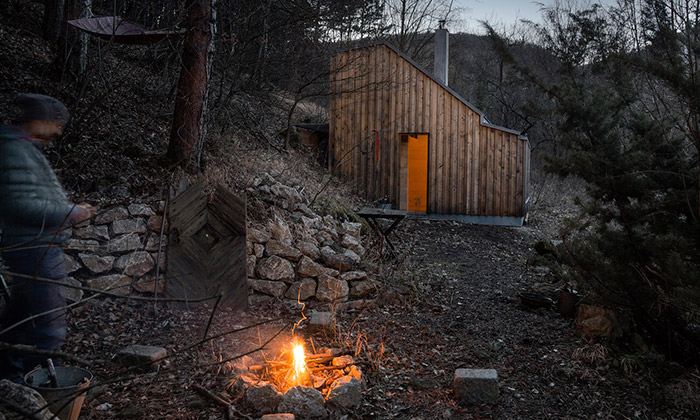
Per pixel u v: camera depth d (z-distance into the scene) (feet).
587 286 15.58
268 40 39.52
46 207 8.91
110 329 14.02
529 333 16.26
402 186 42.37
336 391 10.89
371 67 42.47
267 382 11.43
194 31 21.47
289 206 21.74
